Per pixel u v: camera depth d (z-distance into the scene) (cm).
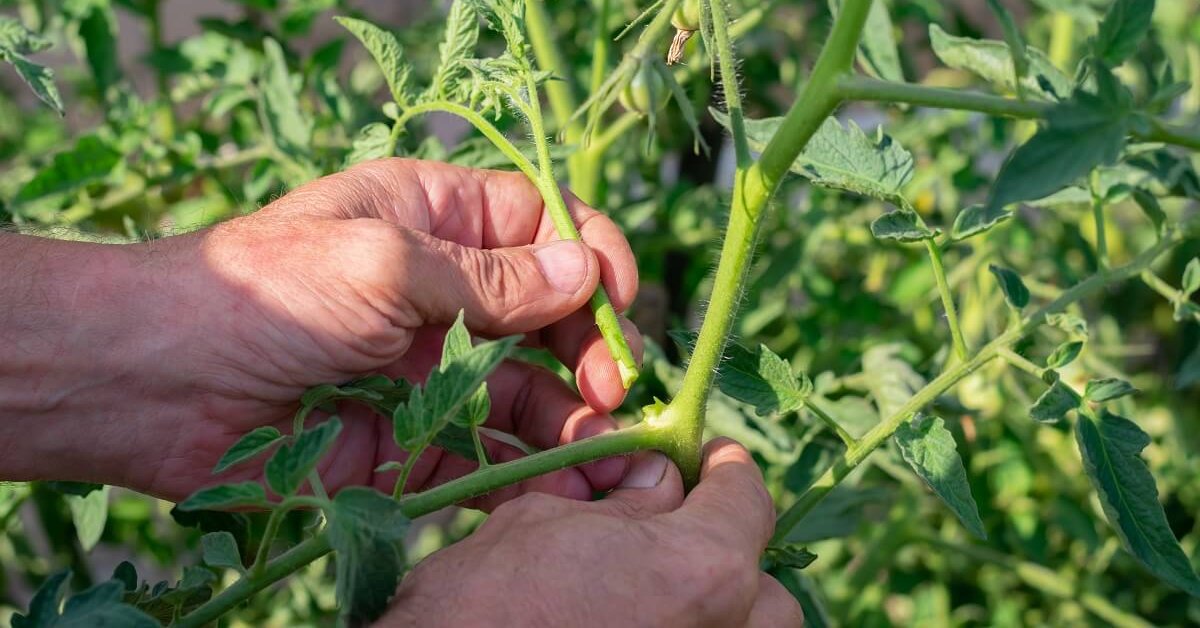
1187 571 47
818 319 82
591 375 56
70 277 50
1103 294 95
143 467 53
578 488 54
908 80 78
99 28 74
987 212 38
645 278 85
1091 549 79
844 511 60
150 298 51
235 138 78
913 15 78
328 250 50
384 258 50
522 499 47
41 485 65
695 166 88
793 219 81
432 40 83
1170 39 81
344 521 41
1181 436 85
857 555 84
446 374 43
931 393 50
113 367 51
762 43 86
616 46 79
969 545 81
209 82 73
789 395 51
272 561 44
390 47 55
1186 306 53
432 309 52
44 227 61
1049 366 50
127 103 69
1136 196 55
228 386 52
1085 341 50
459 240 57
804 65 83
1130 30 44
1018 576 79
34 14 81
